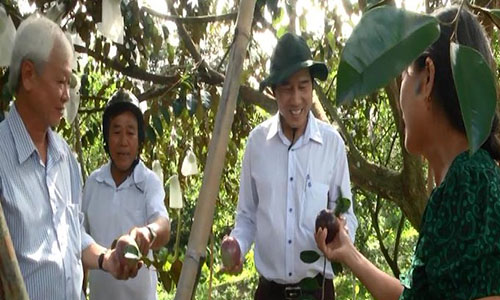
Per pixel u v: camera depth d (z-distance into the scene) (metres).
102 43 4.03
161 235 2.34
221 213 5.79
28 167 1.79
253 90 4.21
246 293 8.79
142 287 2.53
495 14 0.83
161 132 4.05
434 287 1.06
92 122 4.76
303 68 2.38
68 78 1.80
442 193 1.08
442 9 1.13
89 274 2.61
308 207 2.45
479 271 1.00
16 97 1.80
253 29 4.14
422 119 1.13
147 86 4.81
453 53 0.75
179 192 2.59
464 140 1.11
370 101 5.13
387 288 1.44
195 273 0.99
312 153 2.50
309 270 2.43
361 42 0.74
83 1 3.15
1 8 2.02
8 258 0.93
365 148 5.83
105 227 2.52
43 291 1.76
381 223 7.29
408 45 0.74
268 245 2.50
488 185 1.04
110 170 2.57
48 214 1.81
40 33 1.77
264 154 2.54
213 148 1.00
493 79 0.74
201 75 4.15
